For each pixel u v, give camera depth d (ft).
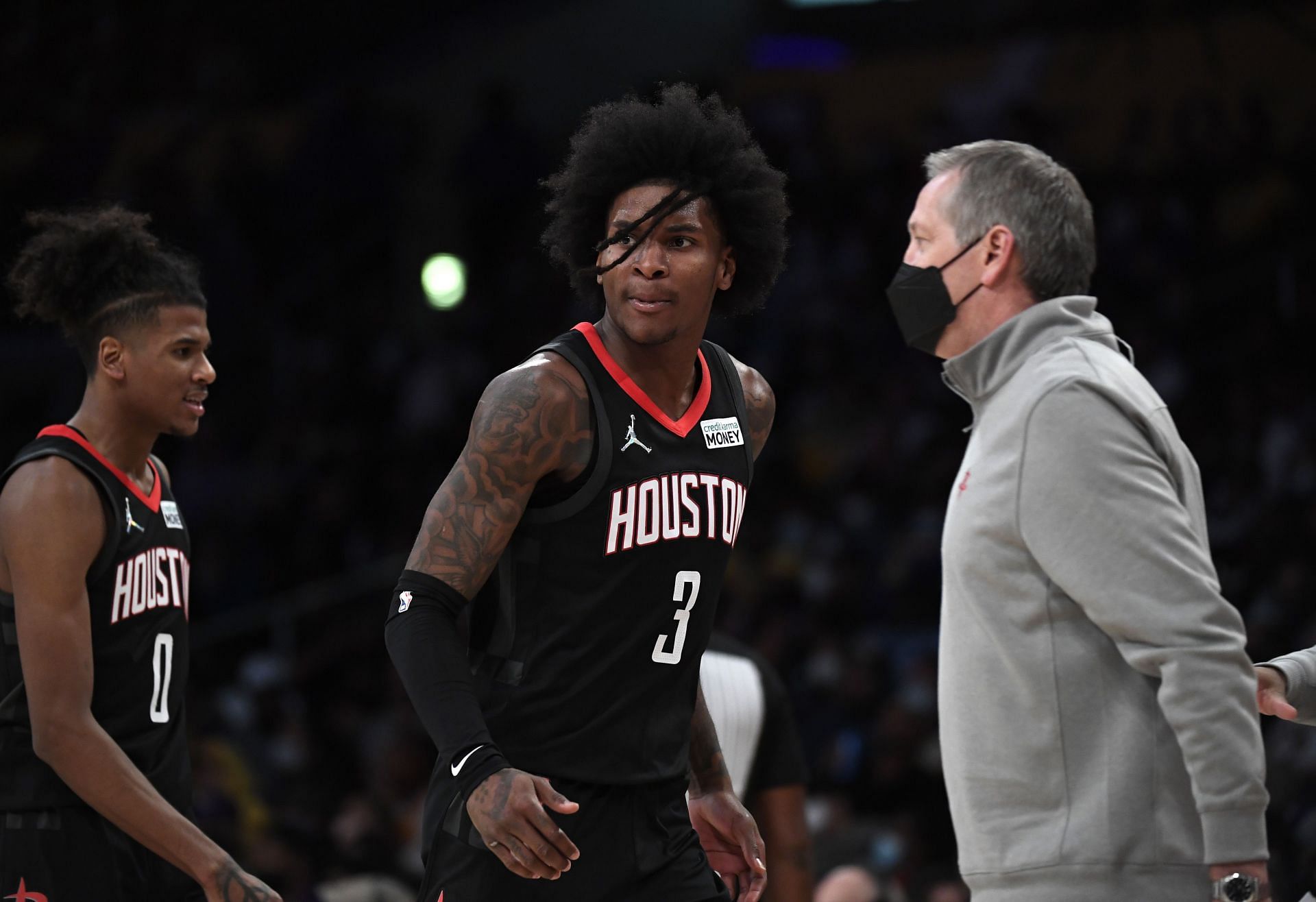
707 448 19.13
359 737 60.44
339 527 78.23
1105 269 79.77
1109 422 17.76
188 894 22.20
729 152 18.85
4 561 21.12
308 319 92.53
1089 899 17.52
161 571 22.27
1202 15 86.07
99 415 21.97
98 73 96.53
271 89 102.83
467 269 93.76
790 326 84.38
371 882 33.83
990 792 18.44
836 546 69.56
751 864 20.80
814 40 101.40
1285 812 43.24
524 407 17.57
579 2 104.68
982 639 18.57
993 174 19.74
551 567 18.17
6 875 20.99
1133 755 17.67
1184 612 16.98
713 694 25.41
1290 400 70.03
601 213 18.92
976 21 97.19
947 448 73.46
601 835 18.44
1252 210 81.97
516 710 18.29
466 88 104.63
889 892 32.09
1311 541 58.49
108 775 20.18
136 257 22.04
